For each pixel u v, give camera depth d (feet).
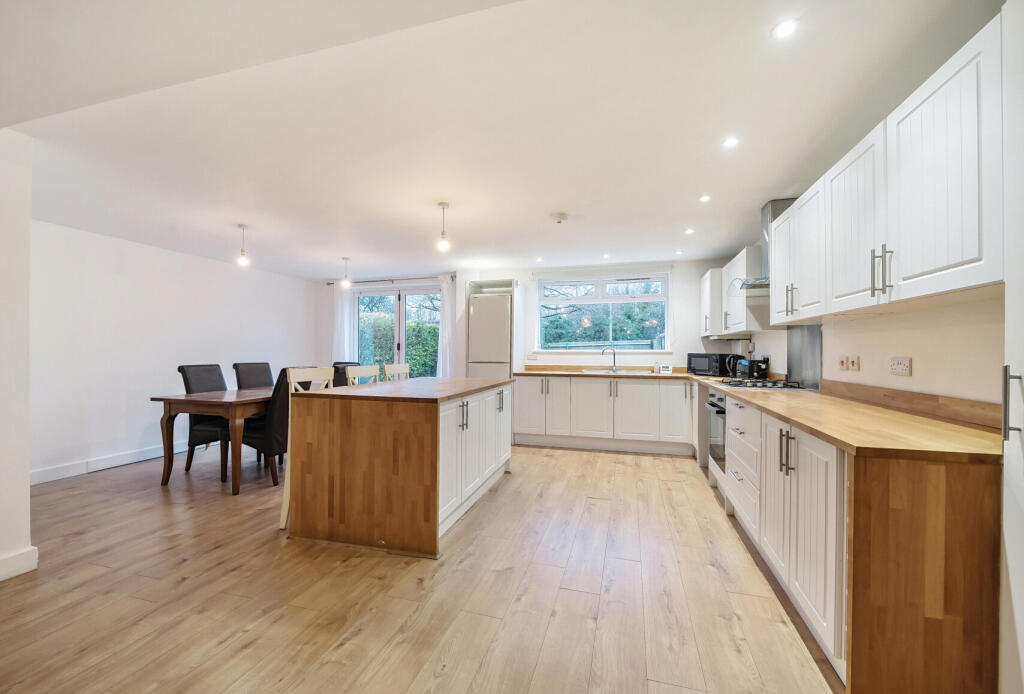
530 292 19.79
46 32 3.91
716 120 6.93
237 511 9.98
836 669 4.77
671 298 18.10
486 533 8.86
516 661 5.14
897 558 4.17
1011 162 3.61
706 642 5.49
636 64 5.55
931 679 4.11
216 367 14.37
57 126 7.01
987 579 3.98
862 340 7.97
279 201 10.62
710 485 12.03
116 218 12.01
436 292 22.03
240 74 5.67
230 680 4.81
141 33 3.96
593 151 8.01
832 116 6.81
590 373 16.52
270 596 6.49
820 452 5.08
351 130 7.21
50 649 5.29
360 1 3.60
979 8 4.54
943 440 4.48
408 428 8.03
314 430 8.52
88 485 11.95
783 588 6.68
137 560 7.61
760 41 5.12
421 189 9.87
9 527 7.05
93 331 13.64
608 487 11.84
